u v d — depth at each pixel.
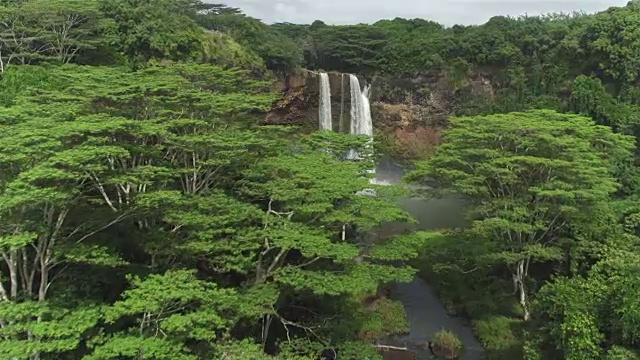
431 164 34.50
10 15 36.34
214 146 23.03
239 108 26.66
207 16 59.91
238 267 21.73
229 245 21.75
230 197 23.89
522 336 29.00
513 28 64.56
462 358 28.52
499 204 30.50
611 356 19.44
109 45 41.53
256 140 24.42
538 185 30.19
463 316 33.47
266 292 22.19
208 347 20.73
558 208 29.56
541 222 29.89
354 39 70.62
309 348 24.31
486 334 30.36
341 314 27.48
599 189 28.86
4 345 15.20
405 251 25.61
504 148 32.00
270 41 59.75
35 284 19.77
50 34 37.47
